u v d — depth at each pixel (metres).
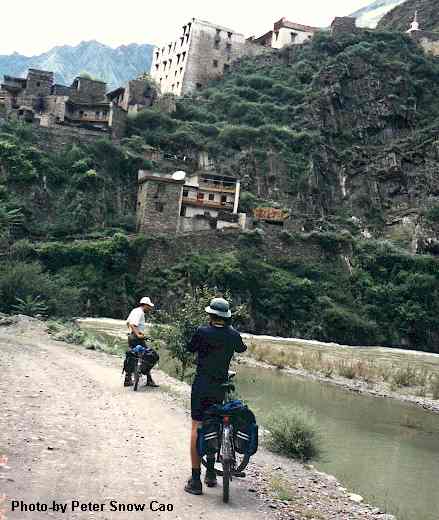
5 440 8.30
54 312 41.22
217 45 136.00
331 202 113.50
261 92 128.25
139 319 16.27
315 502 8.89
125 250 72.50
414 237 106.69
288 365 35.00
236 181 91.44
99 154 90.19
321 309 78.06
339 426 18.42
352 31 141.88
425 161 119.56
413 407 26.02
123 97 115.00
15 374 14.62
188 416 12.93
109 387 15.29
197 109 117.56
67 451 8.36
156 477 7.91
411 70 136.50
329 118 122.12
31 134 87.31
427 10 180.25
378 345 79.56
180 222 83.88
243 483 8.79
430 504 10.74
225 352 7.87
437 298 86.19
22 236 77.44
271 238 82.88
